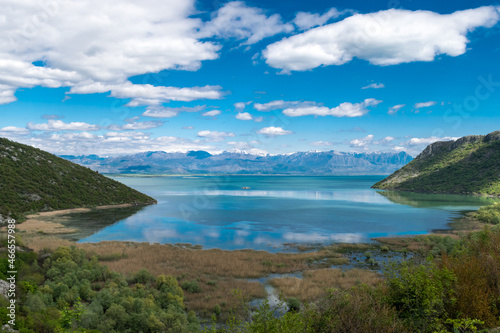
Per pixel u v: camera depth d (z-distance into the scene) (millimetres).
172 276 35625
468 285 13062
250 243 60906
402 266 14289
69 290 29984
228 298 31828
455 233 70062
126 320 24500
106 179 135750
